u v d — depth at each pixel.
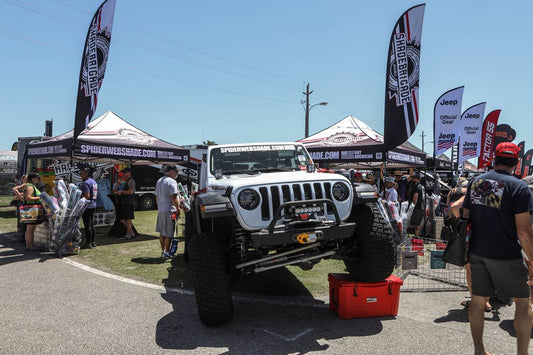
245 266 4.29
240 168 5.41
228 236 4.68
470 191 3.34
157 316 4.31
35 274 6.05
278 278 5.89
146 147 9.60
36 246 8.05
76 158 10.30
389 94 7.34
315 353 3.41
